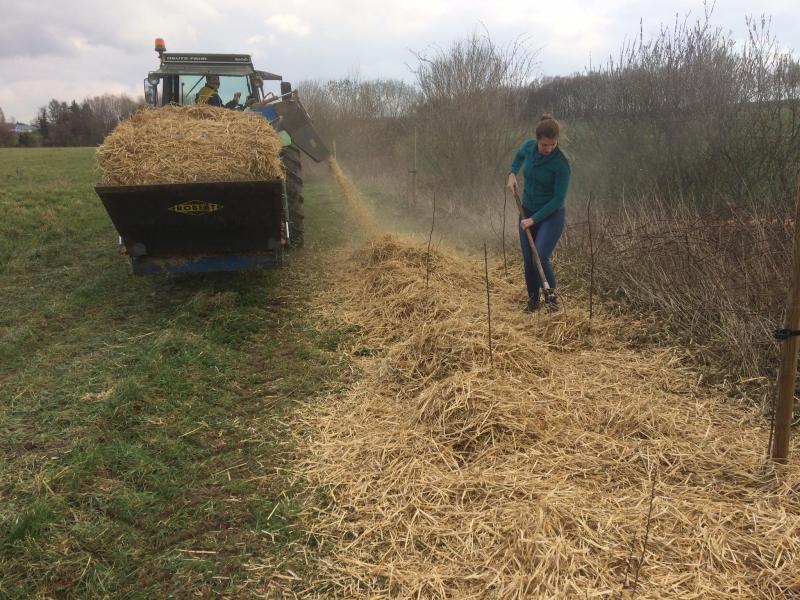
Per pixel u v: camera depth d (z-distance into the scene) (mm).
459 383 3021
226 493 2590
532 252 4375
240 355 4074
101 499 2543
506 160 8742
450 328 3627
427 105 9531
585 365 3627
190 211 4605
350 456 2781
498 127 8789
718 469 2535
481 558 2086
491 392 2969
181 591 2070
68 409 3297
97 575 2135
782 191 4984
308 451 2877
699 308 4062
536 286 4594
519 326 4242
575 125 7867
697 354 3705
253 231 4848
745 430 2879
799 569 1943
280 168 5020
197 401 3410
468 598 1925
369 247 6090
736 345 3531
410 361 3590
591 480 2475
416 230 8016
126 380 3518
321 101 15305
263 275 5914
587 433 2797
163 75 7527
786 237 4031
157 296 5371
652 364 3623
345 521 2375
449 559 2107
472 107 8789
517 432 2764
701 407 3086
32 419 3207
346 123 15008
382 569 2100
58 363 3959
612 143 7188
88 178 13062
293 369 3842
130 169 4547
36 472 2729
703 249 4492
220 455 2887
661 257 4711
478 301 4871
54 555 2225
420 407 3059
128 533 2354
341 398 3426
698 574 1958
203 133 4832
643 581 1930
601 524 2154
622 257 4988
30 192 10414
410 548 2193
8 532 2330
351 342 4289
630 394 3201
